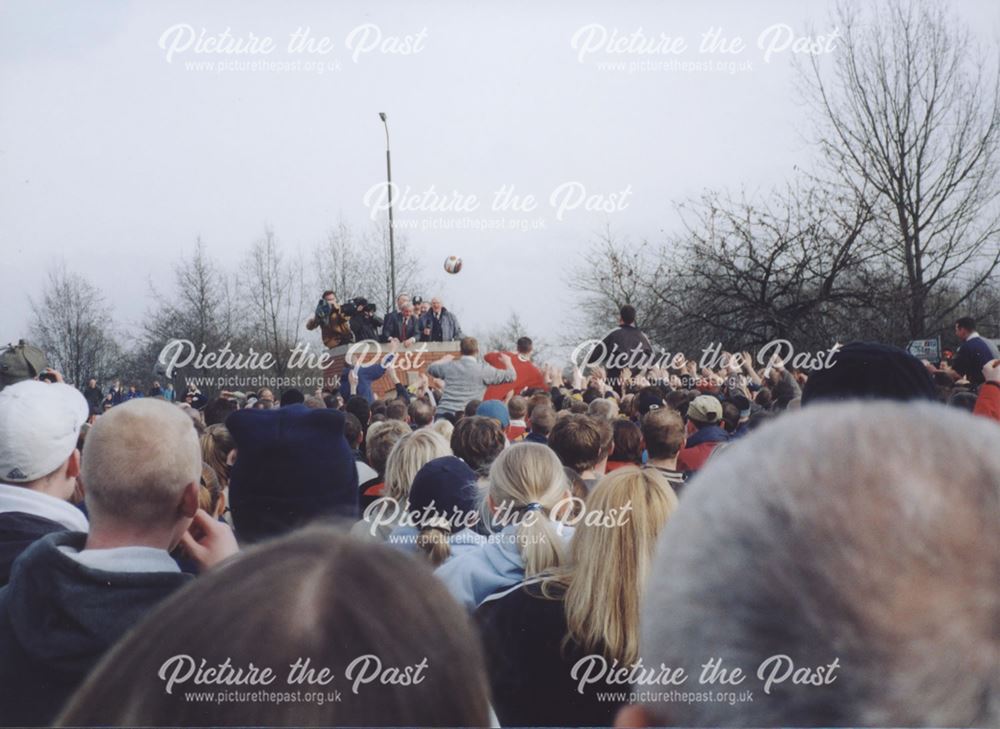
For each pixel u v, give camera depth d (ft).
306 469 9.61
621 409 21.88
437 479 11.03
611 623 8.05
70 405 9.25
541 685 8.07
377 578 3.11
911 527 2.42
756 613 2.50
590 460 13.41
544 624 8.25
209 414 18.20
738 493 2.64
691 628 2.62
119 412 7.34
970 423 2.70
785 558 2.48
